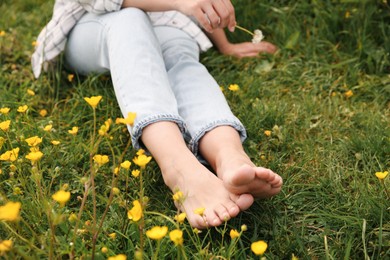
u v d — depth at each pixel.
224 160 1.38
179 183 1.37
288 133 1.76
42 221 1.36
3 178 1.56
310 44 2.21
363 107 1.90
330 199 1.47
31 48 2.32
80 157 1.65
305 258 1.28
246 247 1.32
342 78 2.06
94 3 1.81
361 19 2.21
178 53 1.83
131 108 1.49
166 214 1.43
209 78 1.70
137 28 1.66
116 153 1.69
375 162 1.60
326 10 2.31
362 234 1.27
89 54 1.90
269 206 1.44
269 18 2.35
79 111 1.87
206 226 1.28
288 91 2.01
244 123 1.80
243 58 2.17
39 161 1.50
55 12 2.02
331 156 1.64
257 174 1.26
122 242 1.32
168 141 1.42
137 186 1.53
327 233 1.34
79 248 1.23
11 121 1.73
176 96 1.64
